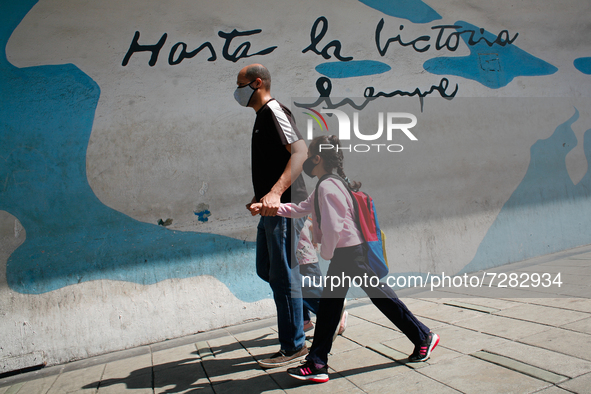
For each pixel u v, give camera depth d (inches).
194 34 154.3
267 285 158.9
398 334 120.0
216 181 154.7
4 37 136.5
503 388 78.7
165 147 149.7
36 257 136.0
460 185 189.2
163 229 148.1
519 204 200.7
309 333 132.0
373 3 179.0
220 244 154.0
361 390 87.0
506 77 202.4
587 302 123.2
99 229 142.3
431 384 84.8
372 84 176.9
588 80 219.6
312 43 168.6
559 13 216.2
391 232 175.2
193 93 153.8
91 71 143.8
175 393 98.8
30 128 137.5
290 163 100.6
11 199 134.7
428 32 187.9
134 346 143.1
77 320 138.4
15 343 132.3
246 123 159.6
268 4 163.3
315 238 98.6
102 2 145.6
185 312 148.6
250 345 128.3
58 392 110.5
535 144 206.2
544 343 97.1
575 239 211.6
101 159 143.5
